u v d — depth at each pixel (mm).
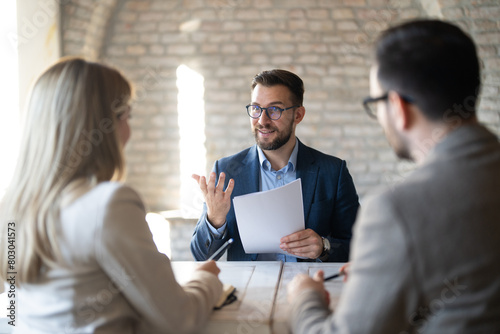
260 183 1830
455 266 683
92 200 884
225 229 1692
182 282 1343
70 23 3395
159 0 3609
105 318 898
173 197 3729
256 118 1736
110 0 3445
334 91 3617
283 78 1740
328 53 3598
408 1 3570
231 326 1059
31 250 892
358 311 724
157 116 3689
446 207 693
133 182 3730
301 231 1521
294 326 905
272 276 1400
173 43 3637
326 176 1792
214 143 3682
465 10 3338
